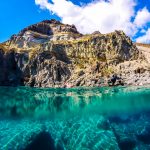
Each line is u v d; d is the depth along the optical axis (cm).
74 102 3319
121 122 3672
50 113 3181
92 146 2177
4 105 3052
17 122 3145
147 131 2827
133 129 2927
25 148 2153
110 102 3562
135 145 2308
